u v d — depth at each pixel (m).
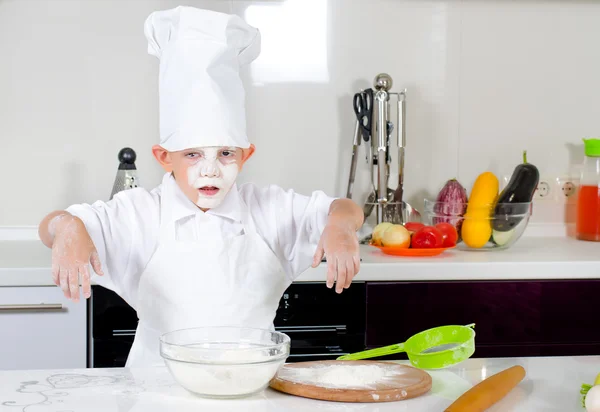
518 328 1.97
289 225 1.42
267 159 2.38
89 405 0.84
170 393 0.89
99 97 2.30
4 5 2.26
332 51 2.38
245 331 0.96
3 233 2.29
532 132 2.48
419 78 2.42
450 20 2.42
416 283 1.93
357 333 1.92
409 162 2.44
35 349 1.83
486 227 2.14
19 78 2.28
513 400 0.89
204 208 1.34
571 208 2.50
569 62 2.48
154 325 1.35
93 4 2.29
